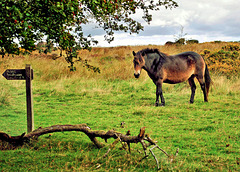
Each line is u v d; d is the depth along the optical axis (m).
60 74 15.64
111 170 4.17
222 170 4.12
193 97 10.56
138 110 8.98
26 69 5.91
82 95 12.17
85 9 5.25
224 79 13.55
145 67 10.08
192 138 6.01
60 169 4.16
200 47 25.33
